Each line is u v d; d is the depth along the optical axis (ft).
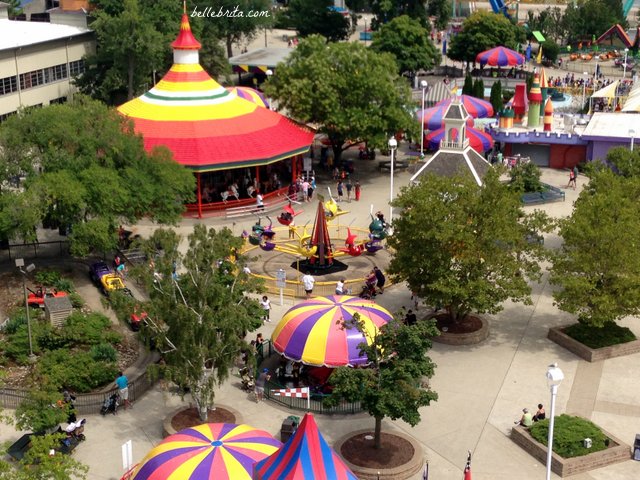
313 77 349.00
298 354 201.57
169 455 156.15
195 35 463.01
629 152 292.61
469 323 233.14
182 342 177.58
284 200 333.01
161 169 269.03
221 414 190.60
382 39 520.01
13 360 213.25
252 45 644.69
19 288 248.52
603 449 176.96
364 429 187.62
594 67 596.29
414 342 166.91
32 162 252.42
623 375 211.00
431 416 193.77
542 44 608.60
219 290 182.09
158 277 187.83
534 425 184.24
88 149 255.29
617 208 224.94
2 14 459.73
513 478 172.35
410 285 227.20
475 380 208.33
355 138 355.15
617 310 216.33
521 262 226.79
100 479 170.50
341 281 244.42
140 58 413.39
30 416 172.45
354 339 200.85
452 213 220.02
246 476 151.23
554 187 346.95
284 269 266.77
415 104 366.63
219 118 328.90
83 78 426.10
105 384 203.92
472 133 374.43
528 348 224.12
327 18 592.19
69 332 215.72
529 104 394.32
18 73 394.73
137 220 282.56
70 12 455.63
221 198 329.52
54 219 253.44
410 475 172.35
